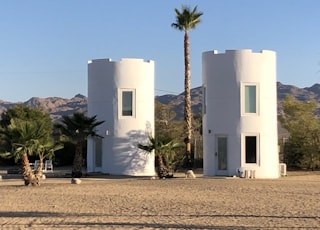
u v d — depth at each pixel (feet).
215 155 102.94
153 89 120.16
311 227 45.01
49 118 196.54
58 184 88.48
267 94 102.78
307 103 157.79
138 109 116.78
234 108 101.55
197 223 47.06
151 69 119.44
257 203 61.16
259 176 100.89
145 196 69.00
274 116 103.91
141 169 115.75
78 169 108.27
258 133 101.50
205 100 105.09
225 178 96.78
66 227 45.42
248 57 101.65
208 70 104.01
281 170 110.01
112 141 116.06
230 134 101.76
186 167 130.62
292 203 60.95
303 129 138.10
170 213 53.42
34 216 52.21
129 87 116.57
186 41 134.10
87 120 105.50
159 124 180.86
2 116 194.29
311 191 74.33
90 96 119.65
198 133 173.78
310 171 130.00
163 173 100.94
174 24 135.13
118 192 74.33
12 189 79.97
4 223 48.01
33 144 84.69
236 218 49.96
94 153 118.32
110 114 116.47
